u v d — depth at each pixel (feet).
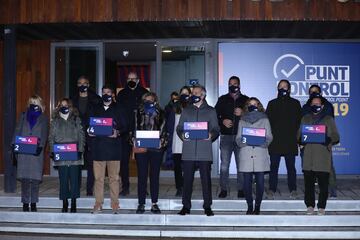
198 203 34.17
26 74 44.91
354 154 43.01
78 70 44.68
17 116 44.75
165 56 43.96
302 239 30.99
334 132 32.07
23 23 36.27
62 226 32.68
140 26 37.76
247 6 35.04
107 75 48.57
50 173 44.57
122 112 32.58
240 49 43.39
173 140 35.96
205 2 35.09
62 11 35.88
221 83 43.52
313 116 32.37
